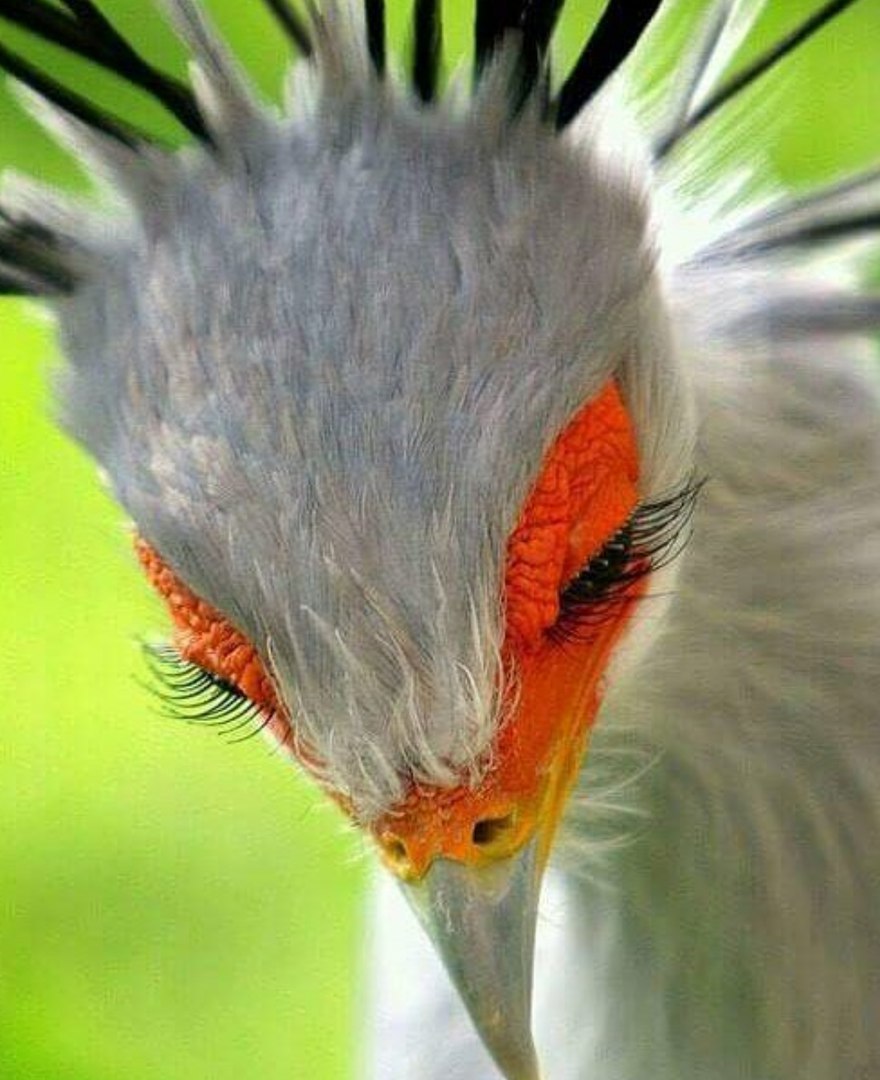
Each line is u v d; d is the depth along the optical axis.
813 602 1.42
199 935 1.66
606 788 1.42
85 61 1.42
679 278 1.42
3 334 1.65
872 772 1.42
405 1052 1.46
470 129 1.39
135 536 1.40
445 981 1.45
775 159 1.54
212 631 1.39
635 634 1.40
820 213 1.43
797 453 1.42
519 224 1.38
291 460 1.37
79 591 1.67
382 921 1.46
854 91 1.58
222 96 1.40
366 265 1.38
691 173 1.43
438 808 1.39
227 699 1.41
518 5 1.39
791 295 1.42
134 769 1.67
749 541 1.42
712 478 1.41
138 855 1.67
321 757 1.39
